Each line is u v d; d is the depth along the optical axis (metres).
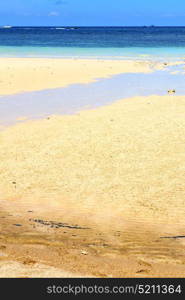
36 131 14.05
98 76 28.64
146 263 5.71
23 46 66.94
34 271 5.09
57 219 7.71
